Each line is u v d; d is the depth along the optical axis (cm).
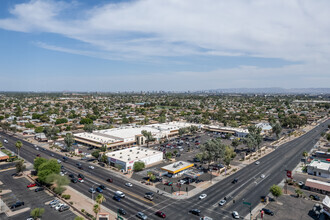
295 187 9844
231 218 7156
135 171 11494
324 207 7644
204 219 6806
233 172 11600
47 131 17812
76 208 7525
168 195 8744
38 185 9519
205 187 9631
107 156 12519
